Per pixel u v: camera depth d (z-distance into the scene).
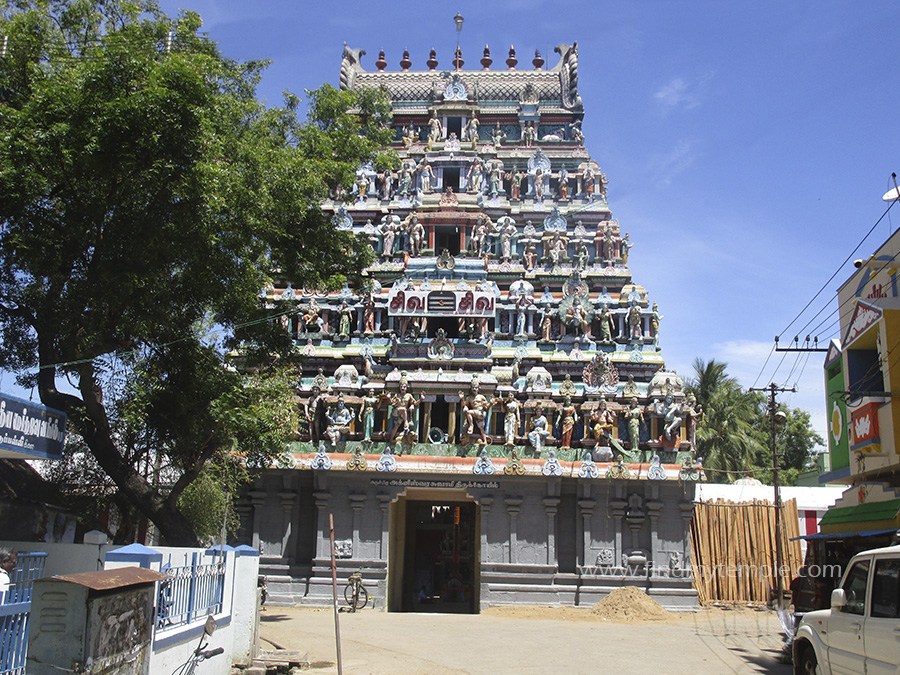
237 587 19.02
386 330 42.78
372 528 37.66
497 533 37.69
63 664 10.31
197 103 19.50
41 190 19.14
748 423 60.25
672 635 27.61
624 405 40.53
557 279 44.56
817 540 22.00
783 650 23.34
